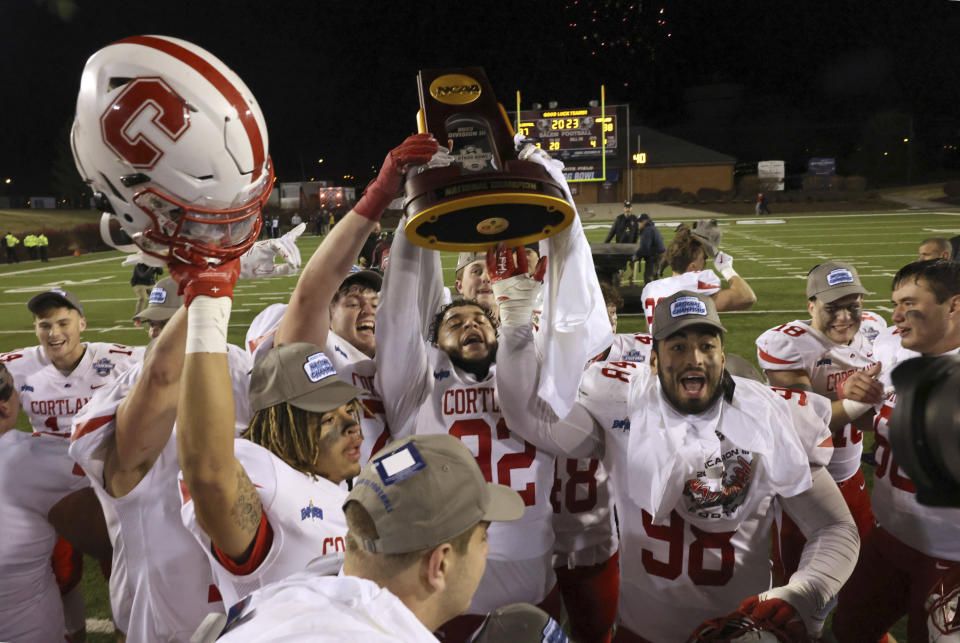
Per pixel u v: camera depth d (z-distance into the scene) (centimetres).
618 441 222
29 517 234
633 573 224
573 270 190
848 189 4725
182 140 111
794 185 5841
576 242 190
